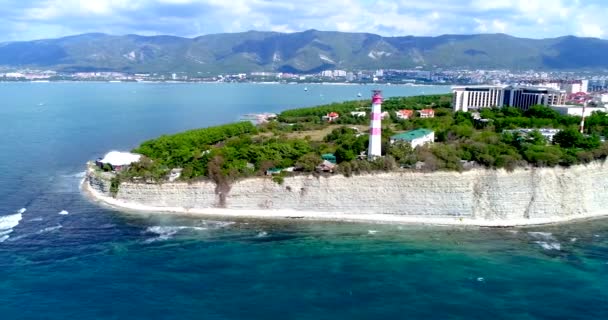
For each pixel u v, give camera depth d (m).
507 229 129.75
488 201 137.25
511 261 106.12
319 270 100.56
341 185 140.25
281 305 86.19
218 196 141.50
